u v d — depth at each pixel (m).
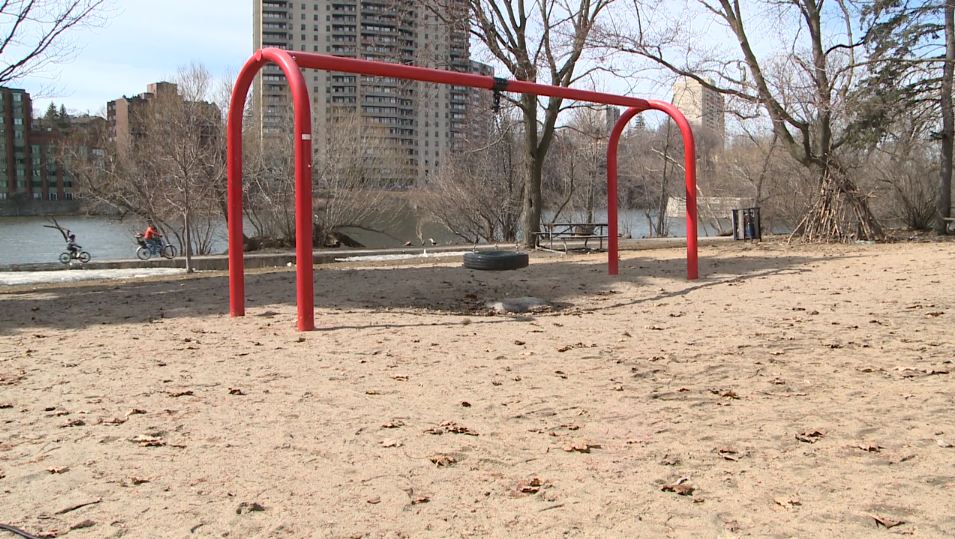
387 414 4.64
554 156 41.12
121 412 4.68
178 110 31.64
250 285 12.41
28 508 3.17
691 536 2.90
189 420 4.50
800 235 21.50
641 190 49.28
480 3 18.94
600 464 3.73
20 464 3.72
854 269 12.62
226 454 3.88
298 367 6.01
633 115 12.59
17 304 10.57
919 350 6.28
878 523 2.99
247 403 4.90
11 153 63.78
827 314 8.30
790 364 5.97
